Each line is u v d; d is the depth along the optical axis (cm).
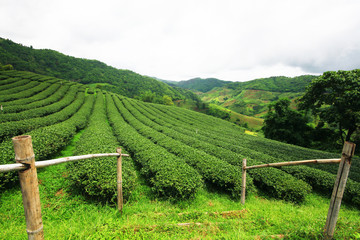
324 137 2745
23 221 479
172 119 3791
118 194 484
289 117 2958
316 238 325
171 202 664
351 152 274
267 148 1850
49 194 626
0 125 1186
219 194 816
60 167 854
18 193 604
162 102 9138
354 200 809
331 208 307
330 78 1620
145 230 369
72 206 569
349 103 1522
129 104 4644
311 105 1953
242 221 455
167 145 1353
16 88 3466
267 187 891
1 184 577
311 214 599
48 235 364
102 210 546
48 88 4047
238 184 777
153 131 1825
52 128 1192
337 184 297
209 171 892
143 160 948
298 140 2845
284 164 443
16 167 178
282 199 819
